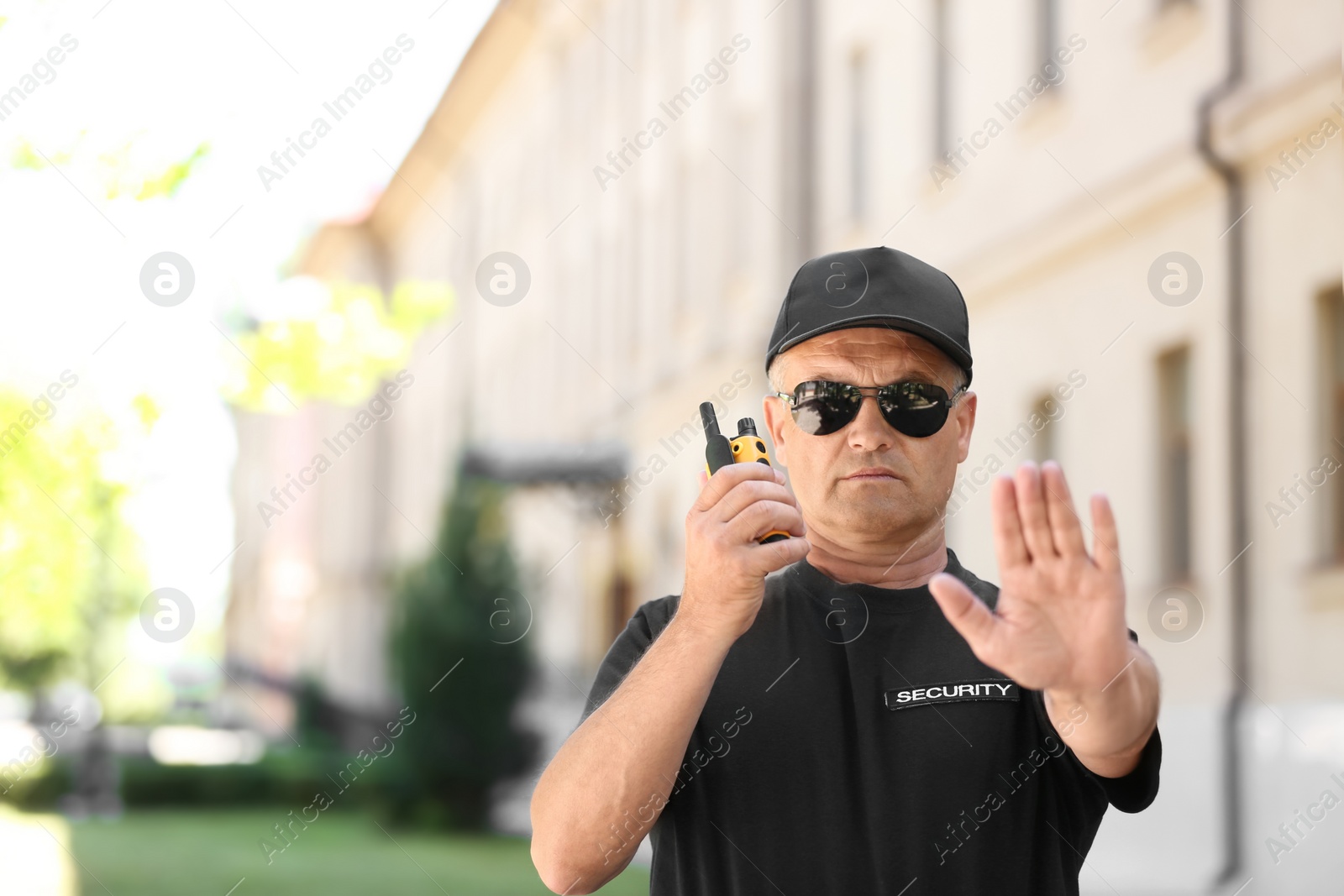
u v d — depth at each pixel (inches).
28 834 465.4
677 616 61.8
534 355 686.5
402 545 952.3
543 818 62.4
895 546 68.2
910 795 62.8
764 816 63.4
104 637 538.6
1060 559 53.4
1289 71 247.9
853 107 405.7
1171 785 249.1
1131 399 290.4
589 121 618.8
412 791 481.7
